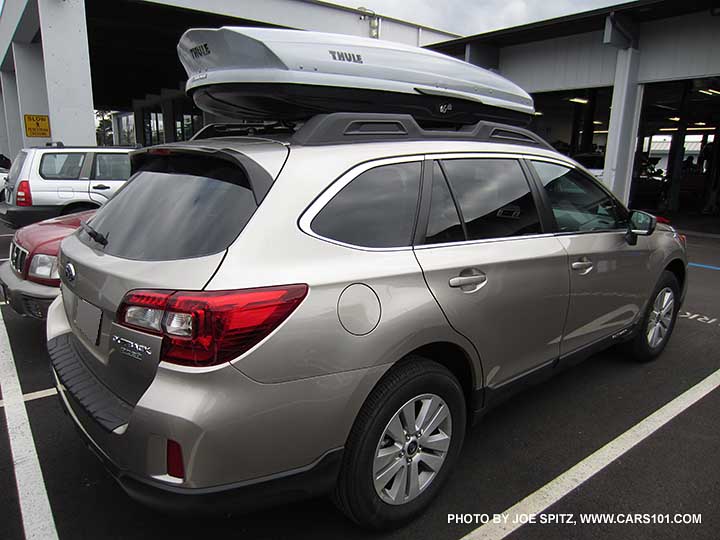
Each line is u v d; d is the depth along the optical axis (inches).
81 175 302.2
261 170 80.4
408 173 95.3
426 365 91.0
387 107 110.2
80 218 188.1
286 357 73.4
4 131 1022.4
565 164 129.3
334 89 100.5
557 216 122.3
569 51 566.3
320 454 78.7
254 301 71.4
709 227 531.8
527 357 113.1
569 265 119.7
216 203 80.7
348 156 88.5
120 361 78.2
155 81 1128.2
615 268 135.9
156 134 1421.0
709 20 461.1
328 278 78.2
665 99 768.3
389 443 88.8
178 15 597.6
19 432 123.6
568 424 131.0
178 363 70.6
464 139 109.0
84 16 448.5
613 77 532.4
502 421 132.3
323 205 82.5
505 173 113.0
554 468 112.8
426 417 92.9
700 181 824.9
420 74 112.5
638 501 102.5
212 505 71.6
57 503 99.4
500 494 104.0
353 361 79.1
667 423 131.9
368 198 88.7
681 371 162.9
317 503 100.6
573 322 124.8
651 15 478.6
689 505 101.6
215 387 69.6
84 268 88.0
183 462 69.4
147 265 77.9
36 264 156.4
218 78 100.2
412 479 92.5
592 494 104.4
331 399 77.7
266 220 76.9
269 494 75.7
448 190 100.8
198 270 72.9
